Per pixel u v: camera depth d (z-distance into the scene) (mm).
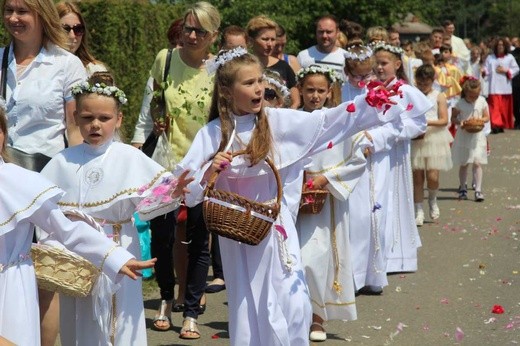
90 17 13609
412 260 11289
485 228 13852
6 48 7480
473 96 16391
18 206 5773
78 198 6660
